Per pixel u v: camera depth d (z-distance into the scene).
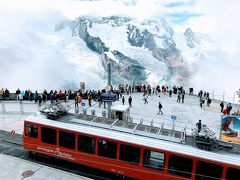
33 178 14.59
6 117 26.33
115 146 15.63
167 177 14.77
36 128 17.45
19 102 31.77
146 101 36.03
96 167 16.31
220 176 13.84
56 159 18.27
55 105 20.08
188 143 15.20
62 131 16.77
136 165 15.34
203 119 30.45
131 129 16.16
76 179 14.73
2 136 21.50
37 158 18.27
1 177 14.56
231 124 20.25
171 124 27.62
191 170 14.28
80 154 16.55
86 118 17.66
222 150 14.64
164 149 14.62
